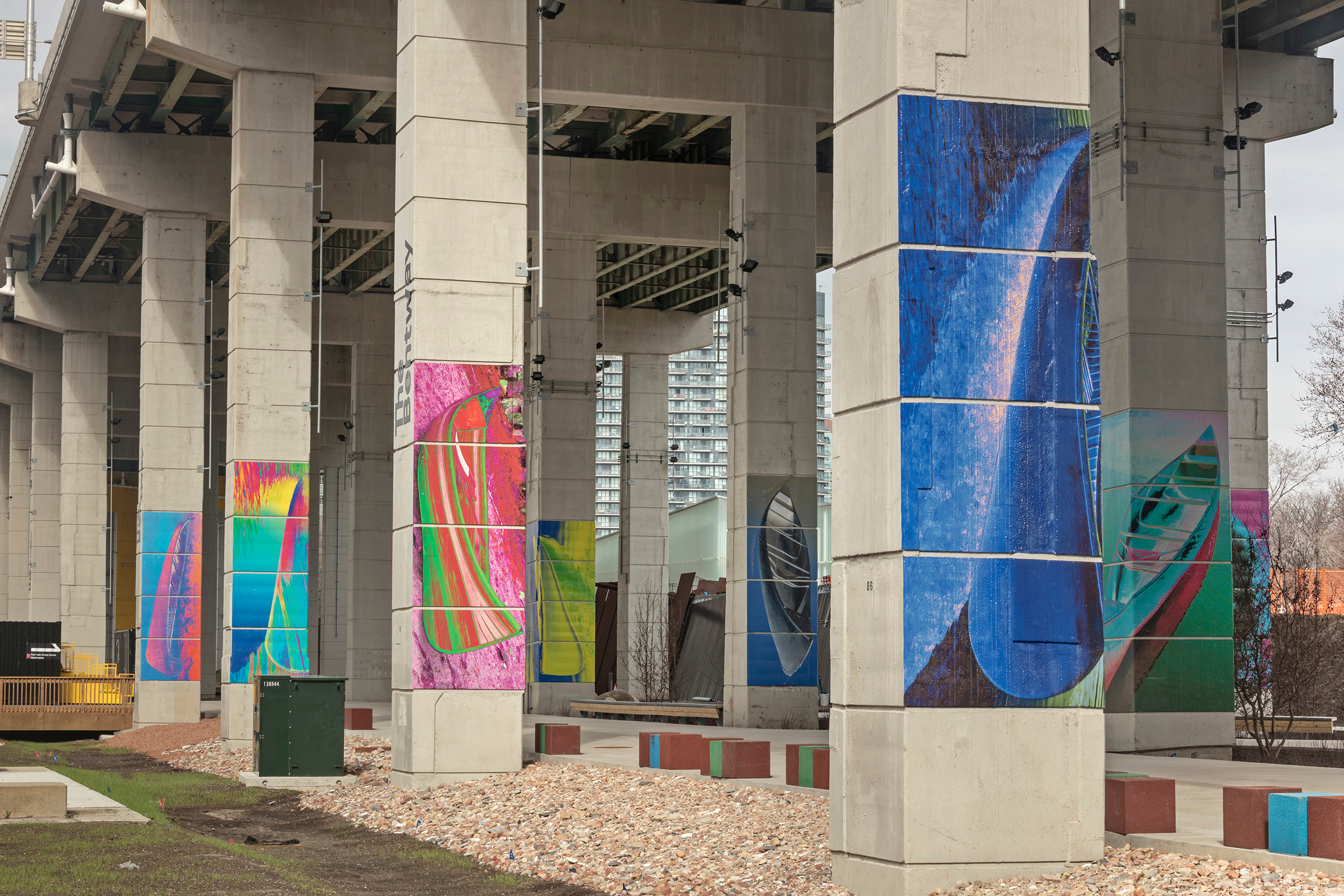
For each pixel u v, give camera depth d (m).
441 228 22.58
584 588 42.91
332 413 75.69
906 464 11.65
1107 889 10.62
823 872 12.48
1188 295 24.62
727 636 34.28
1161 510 24.33
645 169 43.16
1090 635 11.90
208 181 41.06
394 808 20.22
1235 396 35.22
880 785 11.64
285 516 32.47
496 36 23.00
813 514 33.66
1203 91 24.95
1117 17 24.70
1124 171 24.48
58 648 47.91
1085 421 12.12
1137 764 19.64
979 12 12.09
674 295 60.16
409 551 22.12
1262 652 27.95
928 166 11.89
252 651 32.19
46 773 18.58
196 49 32.19
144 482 40.78
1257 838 10.72
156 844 14.04
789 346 33.91
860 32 12.41
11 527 73.19
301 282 32.78
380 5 33.28
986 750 11.53
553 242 42.81
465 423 22.47
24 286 56.66
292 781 23.27
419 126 22.59
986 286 11.96
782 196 34.28
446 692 21.89
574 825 16.62
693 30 34.16
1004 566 11.77
